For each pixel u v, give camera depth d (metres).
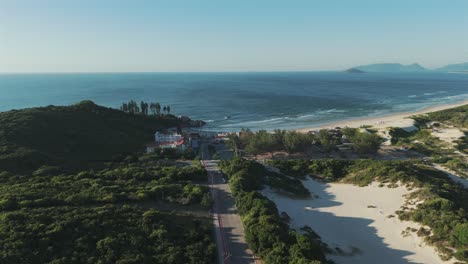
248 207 57.84
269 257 42.84
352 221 61.69
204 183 74.88
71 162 84.94
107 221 47.44
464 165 95.31
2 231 41.97
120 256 40.94
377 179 77.31
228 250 47.06
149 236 45.94
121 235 44.84
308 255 43.22
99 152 98.31
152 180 72.69
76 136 103.50
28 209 49.56
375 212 64.19
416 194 65.94
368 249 52.44
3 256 37.25
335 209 66.88
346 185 79.06
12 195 54.62
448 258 47.72
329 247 51.88
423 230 54.66
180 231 49.41
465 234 49.00
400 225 58.62
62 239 42.41
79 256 39.97
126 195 59.62
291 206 67.69
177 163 93.00
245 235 50.44
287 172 87.12
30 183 63.97
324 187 79.31
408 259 49.22
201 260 42.75
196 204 60.81
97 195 58.66
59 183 64.69
